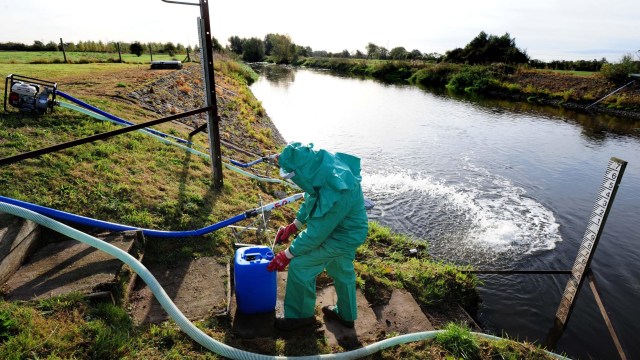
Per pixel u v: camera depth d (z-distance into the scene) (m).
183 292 4.10
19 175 4.98
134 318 3.59
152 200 5.54
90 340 3.05
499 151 16.27
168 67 19.36
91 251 4.14
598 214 5.07
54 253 4.07
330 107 25.77
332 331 4.10
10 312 3.04
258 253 4.01
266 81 40.56
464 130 20.12
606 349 5.57
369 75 56.62
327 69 66.81
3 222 3.85
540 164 14.64
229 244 5.21
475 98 33.50
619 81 30.52
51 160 5.50
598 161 15.19
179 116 5.54
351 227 3.71
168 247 4.77
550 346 5.51
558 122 23.16
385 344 3.82
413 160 14.66
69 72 14.83
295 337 3.85
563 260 7.88
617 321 6.14
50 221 3.79
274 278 3.97
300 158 3.52
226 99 16.59
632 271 7.64
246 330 3.84
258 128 14.49
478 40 53.84
